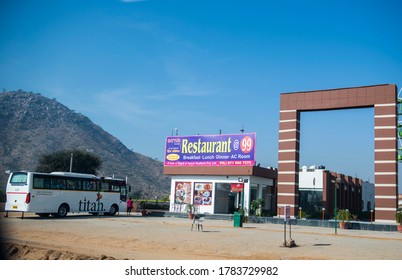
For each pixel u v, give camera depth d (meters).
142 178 156.50
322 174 50.41
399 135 39.62
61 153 74.81
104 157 158.00
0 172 99.62
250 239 22.08
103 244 19.28
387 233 29.98
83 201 35.66
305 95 39.19
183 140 45.91
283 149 39.50
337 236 26.02
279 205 38.84
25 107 166.12
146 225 29.03
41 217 34.22
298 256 16.58
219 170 43.34
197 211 44.06
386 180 34.69
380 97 35.94
